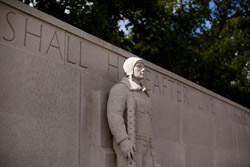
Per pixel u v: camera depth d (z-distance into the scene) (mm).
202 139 9648
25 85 5238
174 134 8469
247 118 13016
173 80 8922
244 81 19344
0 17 5117
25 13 5492
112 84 6898
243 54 19594
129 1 13773
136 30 14625
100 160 5961
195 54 16328
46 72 5605
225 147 10852
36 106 5332
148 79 8016
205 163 9531
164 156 7938
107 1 13414
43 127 5363
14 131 4953
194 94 9766
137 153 5984
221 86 18328
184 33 15789
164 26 14734
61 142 5602
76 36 6340
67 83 5938
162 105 8258
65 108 5801
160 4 15352
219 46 19109
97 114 6180
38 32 5641
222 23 21922
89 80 6395
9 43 5156
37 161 5172
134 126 5980
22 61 5273
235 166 11242
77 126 5949
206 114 10133
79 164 5844
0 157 4723
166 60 15227
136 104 6199
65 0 12625
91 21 12227
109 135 6230
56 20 5973
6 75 5008
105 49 6930
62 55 5973
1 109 4859
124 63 6664
